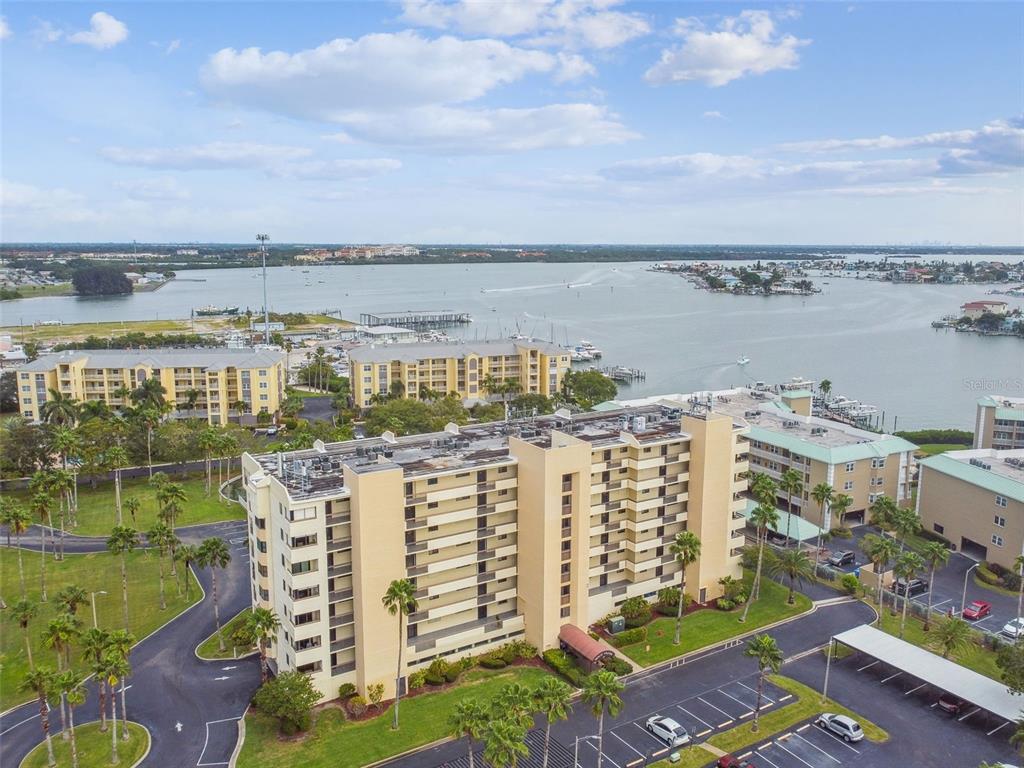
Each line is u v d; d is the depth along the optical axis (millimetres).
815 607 123875
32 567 137250
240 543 148250
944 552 119938
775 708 96312
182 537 150750
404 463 106125
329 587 95000
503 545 109500
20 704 97875
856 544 149750
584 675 101312
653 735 90875
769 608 123375
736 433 125062
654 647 111125
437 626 105625
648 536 121438
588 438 120750
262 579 100125
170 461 196500
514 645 108250
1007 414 190250
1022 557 117188
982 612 120188
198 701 97875
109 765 85188
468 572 106625
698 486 121688
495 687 100688
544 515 103250
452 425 125938
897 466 163250
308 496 92312
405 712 95000
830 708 96125
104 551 144375
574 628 108312
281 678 91000
